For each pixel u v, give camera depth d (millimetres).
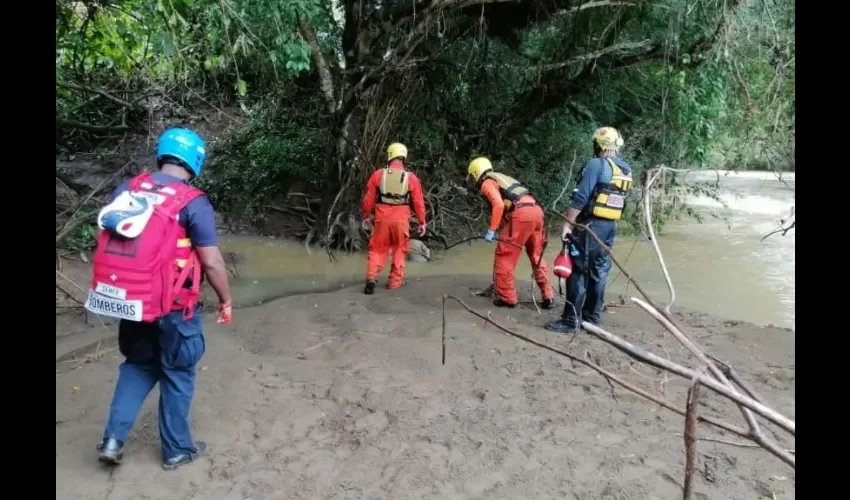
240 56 8812
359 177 10539
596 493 3357
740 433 1602
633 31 11000
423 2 9359
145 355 3426
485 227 12336
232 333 5738
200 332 3424
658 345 5566
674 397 4496
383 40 10180
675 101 11312
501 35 11133
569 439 3904
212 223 3266
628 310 6734
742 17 9508
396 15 9617
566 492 3371
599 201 5531
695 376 1554
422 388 4602
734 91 11055
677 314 6602
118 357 5125
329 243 10258
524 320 6336
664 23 10414
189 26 7328
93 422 3988
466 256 10539
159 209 3080
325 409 4266
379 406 4293
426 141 11812
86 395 4359
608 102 12359
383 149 10789
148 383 3510
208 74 12305
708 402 4402
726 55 9773
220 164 12484
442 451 3758
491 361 5102
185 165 3393
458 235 11914
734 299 7582
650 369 4992
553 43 11766
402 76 10531
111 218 2992
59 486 3293
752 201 15336
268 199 11828
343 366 4980
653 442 3865
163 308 3113
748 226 12367
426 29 9328
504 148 12734
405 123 11359
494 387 4629
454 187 12203
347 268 9453
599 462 3646
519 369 4961
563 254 5680
